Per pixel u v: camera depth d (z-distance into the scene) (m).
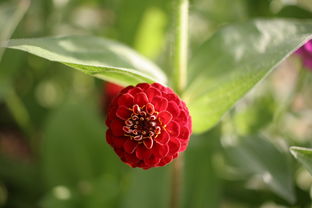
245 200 0.53
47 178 0.53
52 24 0.65
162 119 0.34
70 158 0.53
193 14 0.61
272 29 0.40
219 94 0.40
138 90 0.35
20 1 0.51
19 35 0.60
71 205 0.49
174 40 0.40
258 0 0.56
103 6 0.69
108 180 0.50
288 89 0.60
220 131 0.51
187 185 0.49
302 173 0.56
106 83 0.54
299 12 0.54
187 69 0.41
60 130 0.54
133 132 0.34
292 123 0.61
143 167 0.35
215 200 0.49
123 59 0.41
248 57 0.40
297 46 0.37
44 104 0.65
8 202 0.55
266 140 0.49
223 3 0.58
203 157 0.50
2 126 0.70
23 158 0.65
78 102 0.55
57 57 0.35
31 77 0.65
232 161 0.49
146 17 0.58
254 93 0.53
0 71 0.55
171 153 0.34
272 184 0.46
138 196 0.48
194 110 0.40
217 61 0.41
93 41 0.40
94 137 0.54
